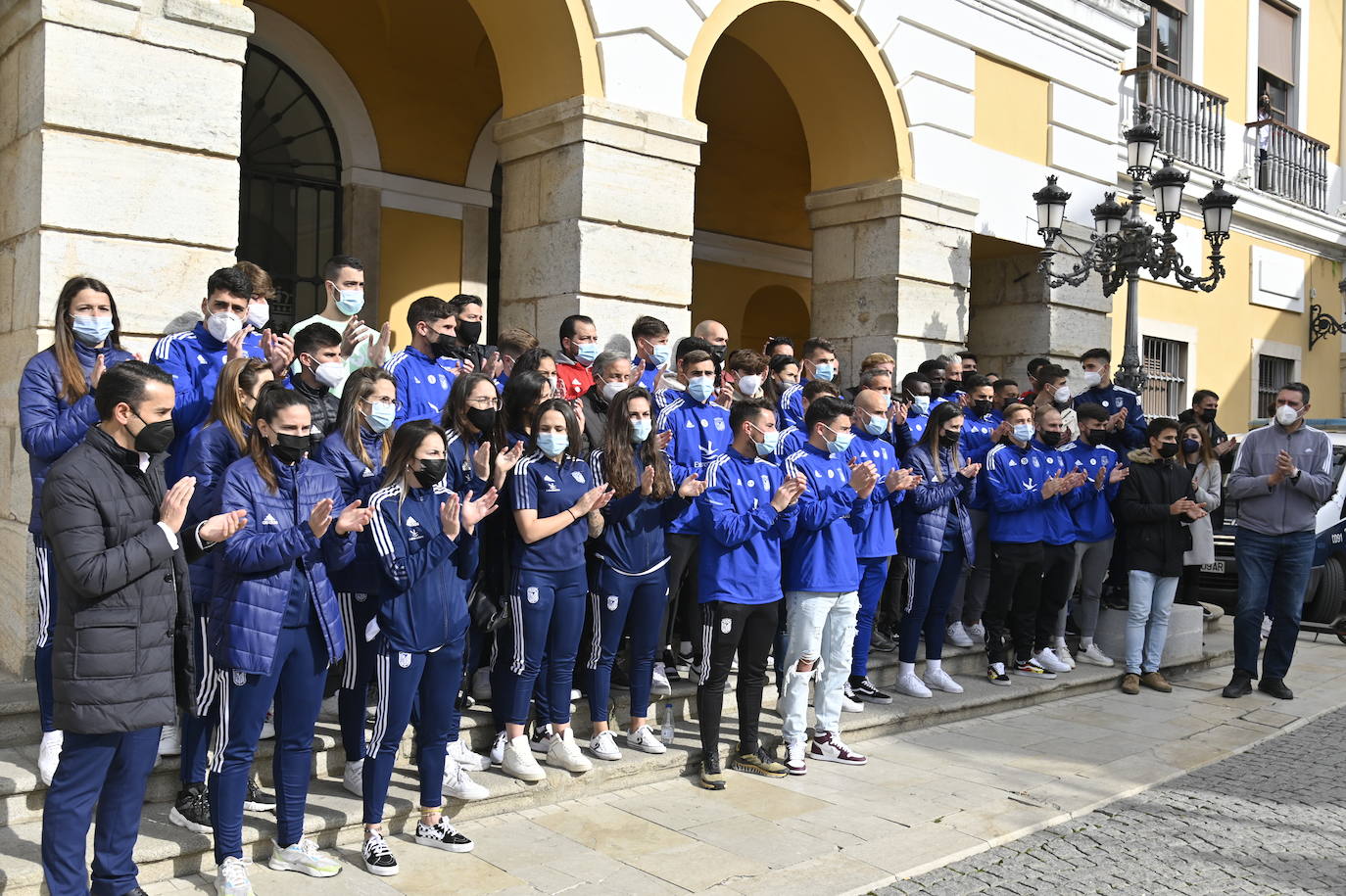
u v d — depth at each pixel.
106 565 3.41
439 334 5.66
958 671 7.87
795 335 14.61
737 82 12.14
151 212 5.54
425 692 4.52
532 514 5.03
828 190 10.06
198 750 4.29
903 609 7.45
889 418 7.25
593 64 7.49
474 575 5.19
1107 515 8.16
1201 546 8.91
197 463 4.26
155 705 3.58
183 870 4.17
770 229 13.75
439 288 10.27
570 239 7.48
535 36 7.65
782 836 4.88
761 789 5.52
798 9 8.80
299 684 4.14
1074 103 11.31
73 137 5.32
